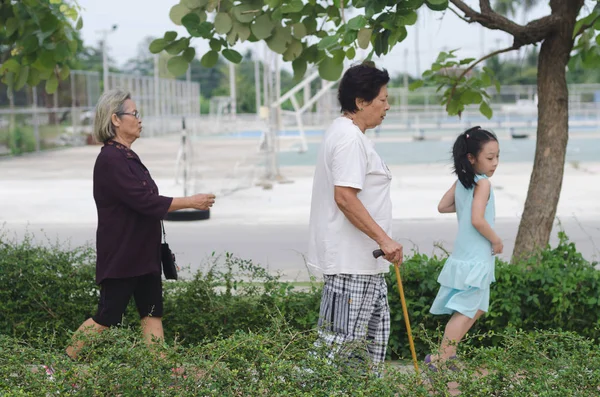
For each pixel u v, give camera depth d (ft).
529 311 20.67
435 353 14.34
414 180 69.72
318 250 16.34
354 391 13.30
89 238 43.68
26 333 21.29
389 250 15.46
